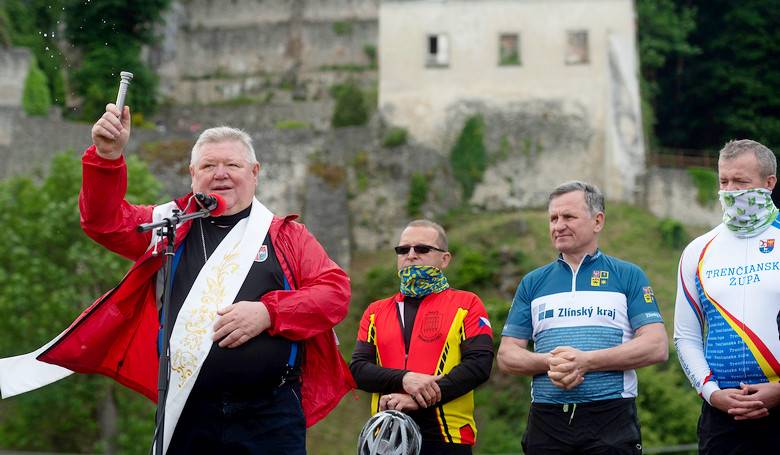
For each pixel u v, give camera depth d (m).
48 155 38.97
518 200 41.22
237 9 58.59
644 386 24.78
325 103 53.53
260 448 6.03
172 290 6.21
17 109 39.78
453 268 34.84
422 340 7.56
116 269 25.30
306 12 57.84
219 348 5.99
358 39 57.28
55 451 24.33
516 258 34.81
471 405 7.56
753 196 6.93
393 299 7.88
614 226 38.53
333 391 6.39
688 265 7.28
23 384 6.09
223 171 6.32
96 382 24.02
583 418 7.12
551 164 41.34
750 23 47.16
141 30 45.75
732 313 6.91
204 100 57.44
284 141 41.12
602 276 7.42
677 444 23.97
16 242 25.67
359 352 7.75
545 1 42.12
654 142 45.59
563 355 7.05
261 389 6.06
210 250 6.27
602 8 41.94
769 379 6.76
